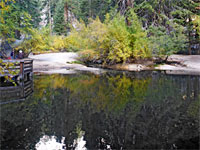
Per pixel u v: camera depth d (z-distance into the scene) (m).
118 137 1.88
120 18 13.48
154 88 4.85
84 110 2.86
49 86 5.32
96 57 13.02
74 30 17.73
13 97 3.87
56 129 2.12
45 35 15.22
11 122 2.36
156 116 2.54
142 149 1.62
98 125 2.20
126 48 11.77
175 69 10.57
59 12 29.41
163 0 15.47
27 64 6.61
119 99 3.60
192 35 16.41
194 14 15.05
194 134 1.91
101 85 5.48
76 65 12.60
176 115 2.53
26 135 1.98
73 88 4.96
